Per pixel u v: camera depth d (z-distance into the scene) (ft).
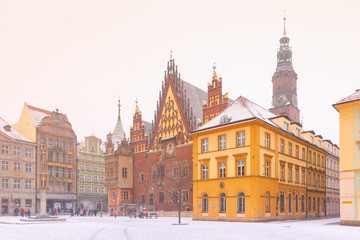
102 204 340.18
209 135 163.84
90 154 336.49
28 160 272.31
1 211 248.73
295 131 185.16
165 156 222.28
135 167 245.86
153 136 236.22
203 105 213.05
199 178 165.07
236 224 125.39
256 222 137.80
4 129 266.36
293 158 175.42
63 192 294.87
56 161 293.23
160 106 234.58
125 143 246.27
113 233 83.71
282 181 162.30
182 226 113.50
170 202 214.28
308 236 77.51
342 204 120.67
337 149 255.91
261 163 146.51
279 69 394.93
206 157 163.53
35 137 281.13
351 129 122.11
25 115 294.25
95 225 118.62
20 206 261.44
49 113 308.40
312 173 197.98
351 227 107.76
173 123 222.69
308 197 188.96
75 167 309.42
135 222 143.23
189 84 248.52
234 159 150.82
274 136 159.33
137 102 256.93
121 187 237.86
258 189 142.31
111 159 244.42
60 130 301.22
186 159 207.82
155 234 81.10
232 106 168.55
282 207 161.48
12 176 259.80
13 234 80.48
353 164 119.96
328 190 222.69
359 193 117.29
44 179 162.50
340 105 124.77
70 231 90.07
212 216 155.63
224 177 153.48
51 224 125.29
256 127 145.89
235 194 147.84
